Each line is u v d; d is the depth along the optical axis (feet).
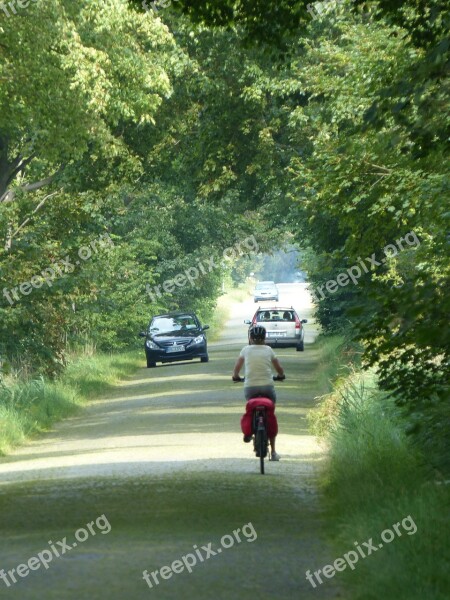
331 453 131.13
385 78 127.24
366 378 178.09
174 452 151.43
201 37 259.60
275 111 260.42
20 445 178.81
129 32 232.32
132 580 70.13
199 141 269.64
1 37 206.90
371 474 106.73
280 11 118.73
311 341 496.23
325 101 219.82
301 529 90.27
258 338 139.85
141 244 490.90
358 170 153.48
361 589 66.49
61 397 239.91
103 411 234.58
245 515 97.45
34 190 290.76
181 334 380.78
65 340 288.30
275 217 327.26
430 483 94.38
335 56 195.11
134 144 279.90
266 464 136.77
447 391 92.17
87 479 123.85
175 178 288.10
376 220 159.12
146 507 101.91
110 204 394.32
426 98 94.32
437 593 63.98
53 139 222.69
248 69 251.19
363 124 95.81
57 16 207.62
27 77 211.00
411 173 148.25
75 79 211.20
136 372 364.58
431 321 87.25
